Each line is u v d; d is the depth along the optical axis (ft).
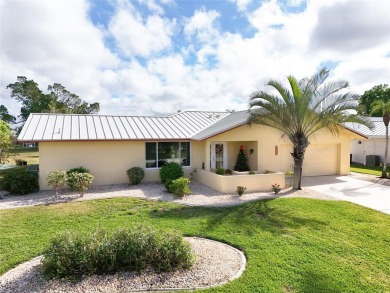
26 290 17.34
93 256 19.13
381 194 47.11
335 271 20.26
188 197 44.86
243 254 23.34
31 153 151.84
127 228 22.09
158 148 58.54
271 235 27.58
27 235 27.76
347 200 42.65
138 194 46.85
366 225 30.68
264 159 60.64
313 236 27.25
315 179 62.28
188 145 60.95
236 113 75.46
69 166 52.29
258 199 42.63
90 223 31.65
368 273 20.15
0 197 44.62
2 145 71.77
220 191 48.62
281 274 19.62
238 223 31.35
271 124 51.39
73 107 249.34
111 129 57.47
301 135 48.88
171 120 69.77
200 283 18.37
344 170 68.54
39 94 243.60
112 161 55.21
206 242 26.07
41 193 48.19
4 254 23.34
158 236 21.12
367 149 92.58
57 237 20.51
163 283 18.25
